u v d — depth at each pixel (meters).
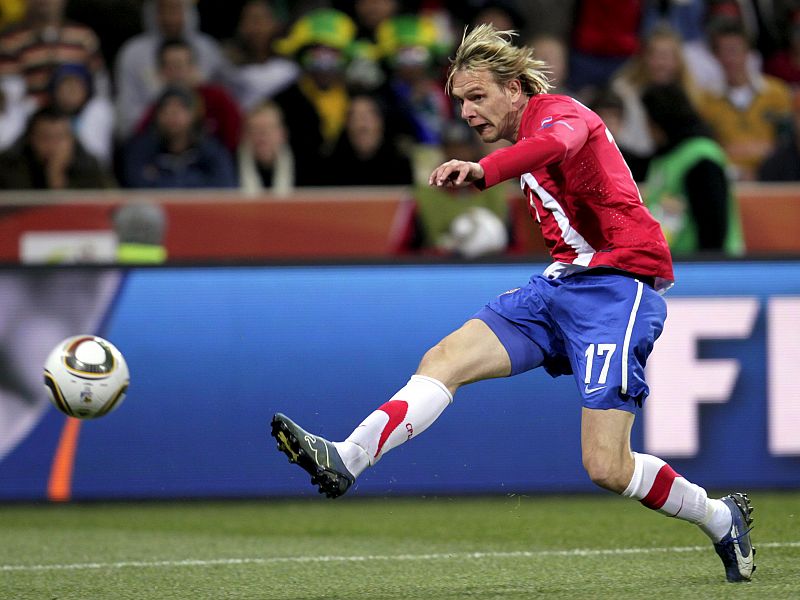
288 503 23.31
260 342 23.00
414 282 23.12
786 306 23.22
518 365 13.80
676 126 31.23
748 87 35.16
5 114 32.00
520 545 18.25
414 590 14.34
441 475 23.00
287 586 14.88
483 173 11.49
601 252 13.48
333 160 31.97
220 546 18.70
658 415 22.92
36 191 31.41
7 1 33.16
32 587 15.08
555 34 35.19
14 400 22.91
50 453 22.95
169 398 22.95
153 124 32.09
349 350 22.97
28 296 22.91
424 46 32.97
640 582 14.40
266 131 31.80
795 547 17.17
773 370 23.19
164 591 14.62
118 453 22.94
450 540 18.97
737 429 23.08
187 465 22.92
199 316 23.03
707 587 13.77
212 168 32.12
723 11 35.72
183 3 33.50
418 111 32.75
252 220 30.42
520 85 13.47
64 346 14.66
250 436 22.95
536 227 29.66
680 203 30.94
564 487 23.05
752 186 32.50
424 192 29.67
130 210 29.23
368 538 19.38
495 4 35.16
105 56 33.41
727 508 14.03
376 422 12.86
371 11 34.12
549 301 13.66
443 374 13.47
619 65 35.16
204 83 33.44
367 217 30.50
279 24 34.28
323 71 32.81
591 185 13.27
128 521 21.59
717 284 23.12
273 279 23.09
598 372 13.13
